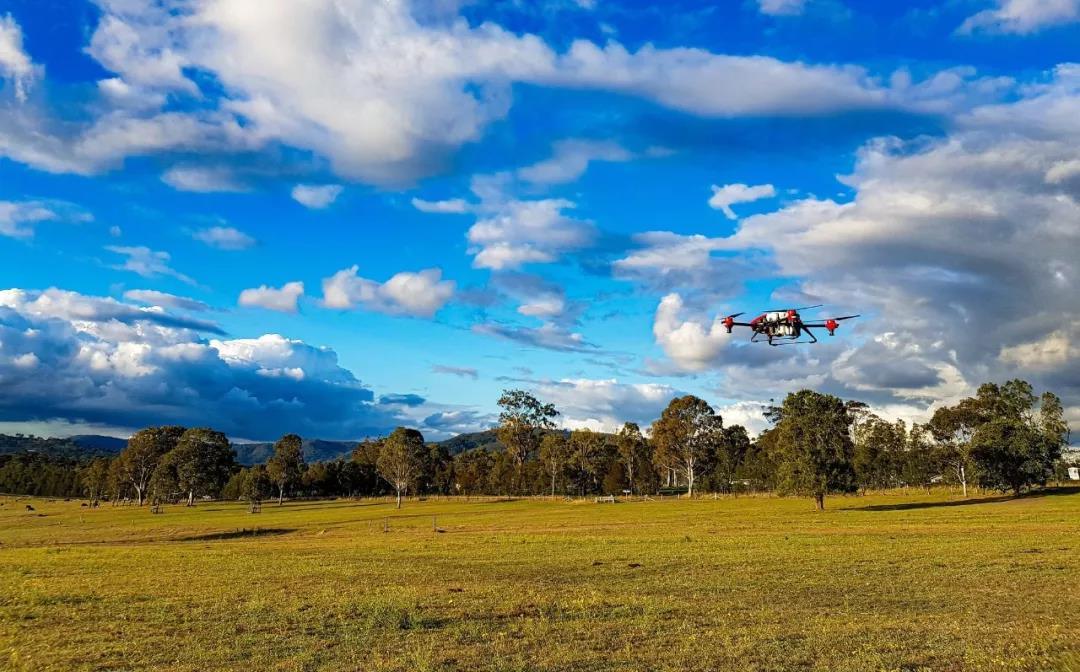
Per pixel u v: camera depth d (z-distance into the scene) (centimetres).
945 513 7144
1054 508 7344
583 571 3253
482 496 15900
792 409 9000
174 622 2098
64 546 5522
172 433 16700
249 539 6425
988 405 10969
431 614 2170
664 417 13500
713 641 1781
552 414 16750
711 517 7388
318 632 1944
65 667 1595
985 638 1762
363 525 7719
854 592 2558
